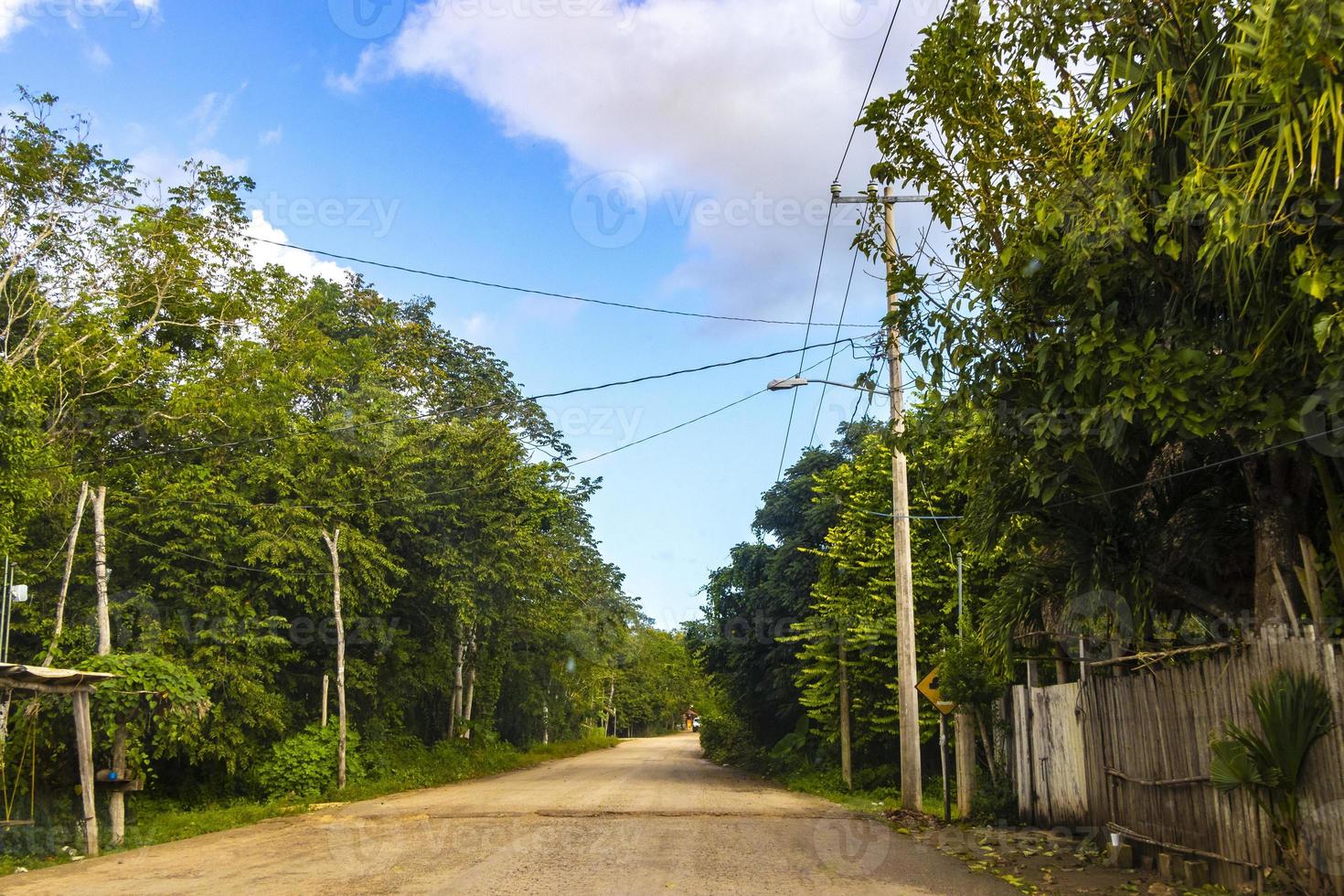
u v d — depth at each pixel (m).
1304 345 6.96
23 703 15.92
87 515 21.06
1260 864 7.90
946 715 21.31
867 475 23.81
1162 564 9.94
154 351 24.02
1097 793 11.21
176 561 22.20
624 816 16.08
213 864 11.35
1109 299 8.37
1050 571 10.78
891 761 26.45
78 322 23.27
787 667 30.17
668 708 116.19
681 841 12.56
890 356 16.83
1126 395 7.66
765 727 35.75
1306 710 7.30
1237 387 7.42
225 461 25.42
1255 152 6.82
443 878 9.70
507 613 33.94
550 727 58.72
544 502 33.25
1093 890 8.79
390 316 36.25
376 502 26.84
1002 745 15.95
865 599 23.00
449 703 39.69
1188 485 9.52
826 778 25.70
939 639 21.92
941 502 22.22
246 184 25.36
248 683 21.64
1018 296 8.84
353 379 31.89
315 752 23.33
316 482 25.73
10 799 15.31
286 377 26.78
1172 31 7.38
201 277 24.94
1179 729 9.19
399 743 32.09
